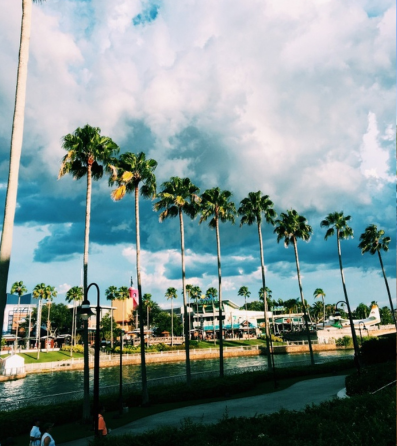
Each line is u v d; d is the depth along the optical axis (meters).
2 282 9.95
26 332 125.12
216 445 9.46
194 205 43.19
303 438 9.49
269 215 52.72
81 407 25.67
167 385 34.31
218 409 24.58
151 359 88.94
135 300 127.88
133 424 21.98
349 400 12.79
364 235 74.88
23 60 12.12
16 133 11.41
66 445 18.53
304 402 23.39
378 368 24.41
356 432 8.96
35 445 12.48
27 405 26.81
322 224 61.59
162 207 41.50
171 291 124.06
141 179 34.19
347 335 112.44
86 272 27.98
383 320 166.00
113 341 111.06
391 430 8.64
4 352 94.12
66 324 127.56
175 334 129.50
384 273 73.44
